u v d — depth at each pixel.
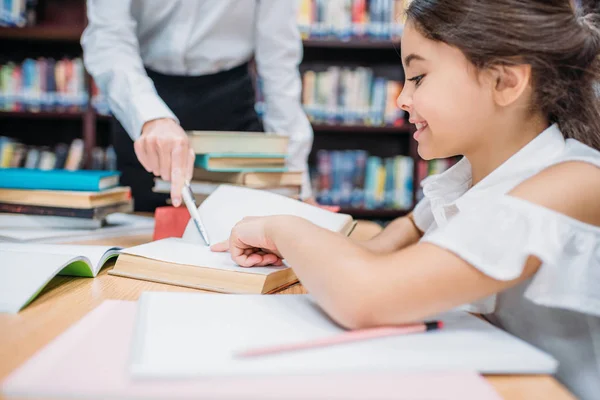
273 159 1.23
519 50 0.61
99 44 1.23
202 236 0.87
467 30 0.62
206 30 1.44
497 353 0.45
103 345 0.44
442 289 0.49
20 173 1.06
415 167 2.84
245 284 0.67
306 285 0.55
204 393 0.36
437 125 0.65
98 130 3.02
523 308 0.62
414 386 0.39
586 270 0.53
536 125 0.67
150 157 1.02
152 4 1.40
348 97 2.79
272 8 1.47
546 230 0.51
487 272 0.49
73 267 0.72
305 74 2.84
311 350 0.44
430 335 0.49
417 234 0.94
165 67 1.50
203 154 1.13
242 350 0.42
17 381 0.37
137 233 1.12
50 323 0.53
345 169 2.85
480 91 0.63
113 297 0.63
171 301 0.56
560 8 0.64
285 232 0.61
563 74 0.64
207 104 1.51
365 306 0.48
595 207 0.55
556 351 0.61
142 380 0.38
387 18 2.71
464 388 0.38
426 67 0.66
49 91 2.74
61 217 1.07
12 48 2.99
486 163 0.69
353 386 0.38
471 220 0.52
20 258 0.67
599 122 0.68
